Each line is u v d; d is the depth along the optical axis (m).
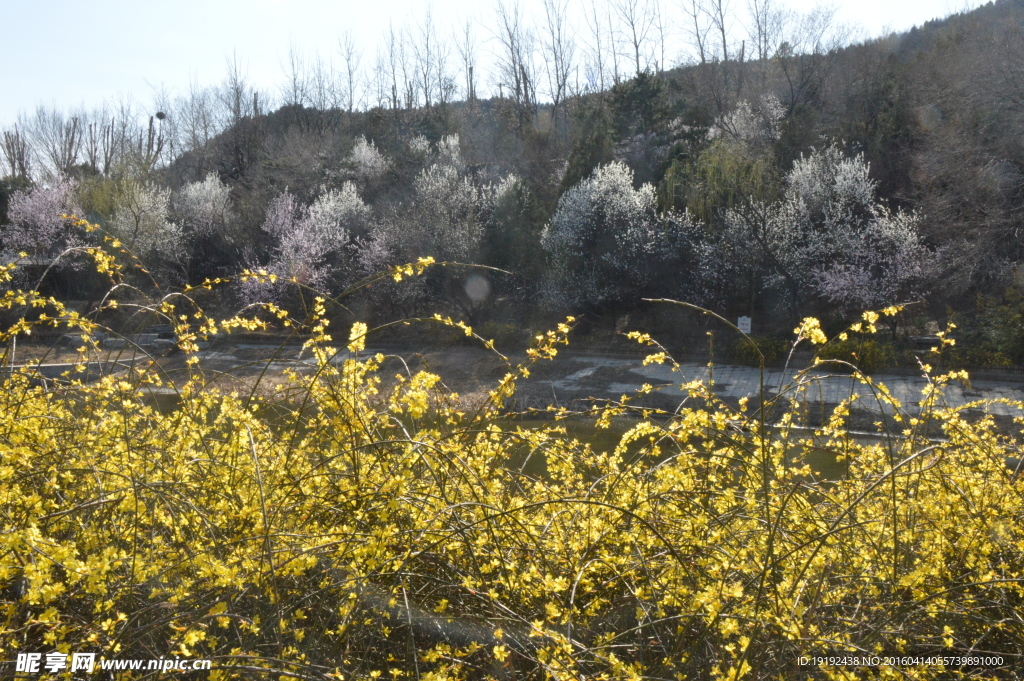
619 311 25.34
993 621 2.67
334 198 32.94
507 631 2.48
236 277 3.73
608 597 2.92
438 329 24.53
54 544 2.26
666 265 23.58
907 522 3.08
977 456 3.49
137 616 2.26
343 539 2.55
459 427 3.63
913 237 19.47
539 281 26.23
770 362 18.75
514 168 42.38
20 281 28.28
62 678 2.14
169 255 30.97
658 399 15.63
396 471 2.65
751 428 3.32
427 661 2.53
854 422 10.80
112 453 3.02
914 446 3.66
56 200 30.80
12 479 2.66
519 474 3.49
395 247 28.09
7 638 2.28
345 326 26.94
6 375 3.62
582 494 3.15
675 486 3.16
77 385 3.64
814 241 21.19
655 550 2.80
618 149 36.09
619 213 24.16
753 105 36.50
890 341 19.03
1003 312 17.06
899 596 2.65
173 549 2.64
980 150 20.38
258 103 53.03
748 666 2.29
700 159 24.50
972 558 2.85
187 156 52.84
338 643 2.52
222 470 3.17
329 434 3.31
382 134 47.19
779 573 2.65
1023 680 2.57
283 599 2.60
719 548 2.75
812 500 3.62
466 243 27.41
